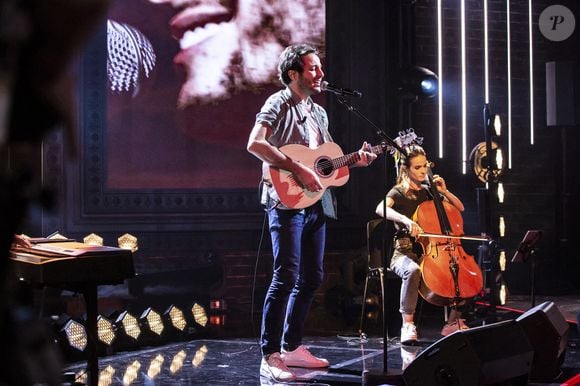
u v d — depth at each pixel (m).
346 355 5.19
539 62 8.38
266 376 4.46
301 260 4.48
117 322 5.53
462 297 5.39
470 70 8.15
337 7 7.44
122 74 6.94
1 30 0.67
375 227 6.01
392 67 7.59
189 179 7.12
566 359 4.96
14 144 0.70
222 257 7.18
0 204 0.69
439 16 8.05
